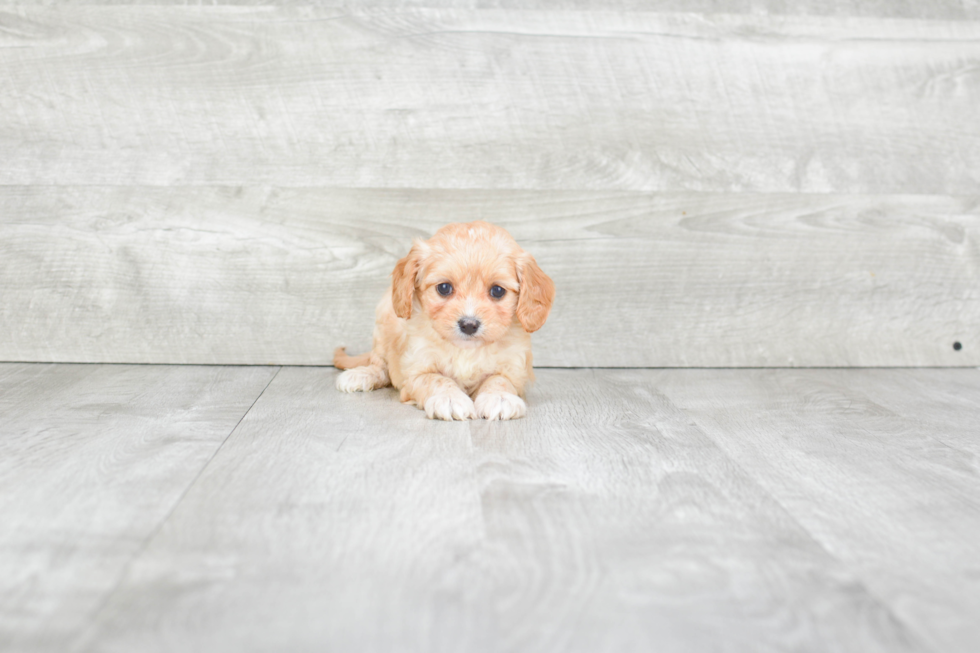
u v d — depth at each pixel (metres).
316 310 2.41
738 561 1.08
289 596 0.96
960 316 2.54
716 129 2.43
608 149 2.40
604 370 2.44
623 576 1.03
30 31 2.25
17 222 2.30
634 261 2.44
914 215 2.52
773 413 1.91
